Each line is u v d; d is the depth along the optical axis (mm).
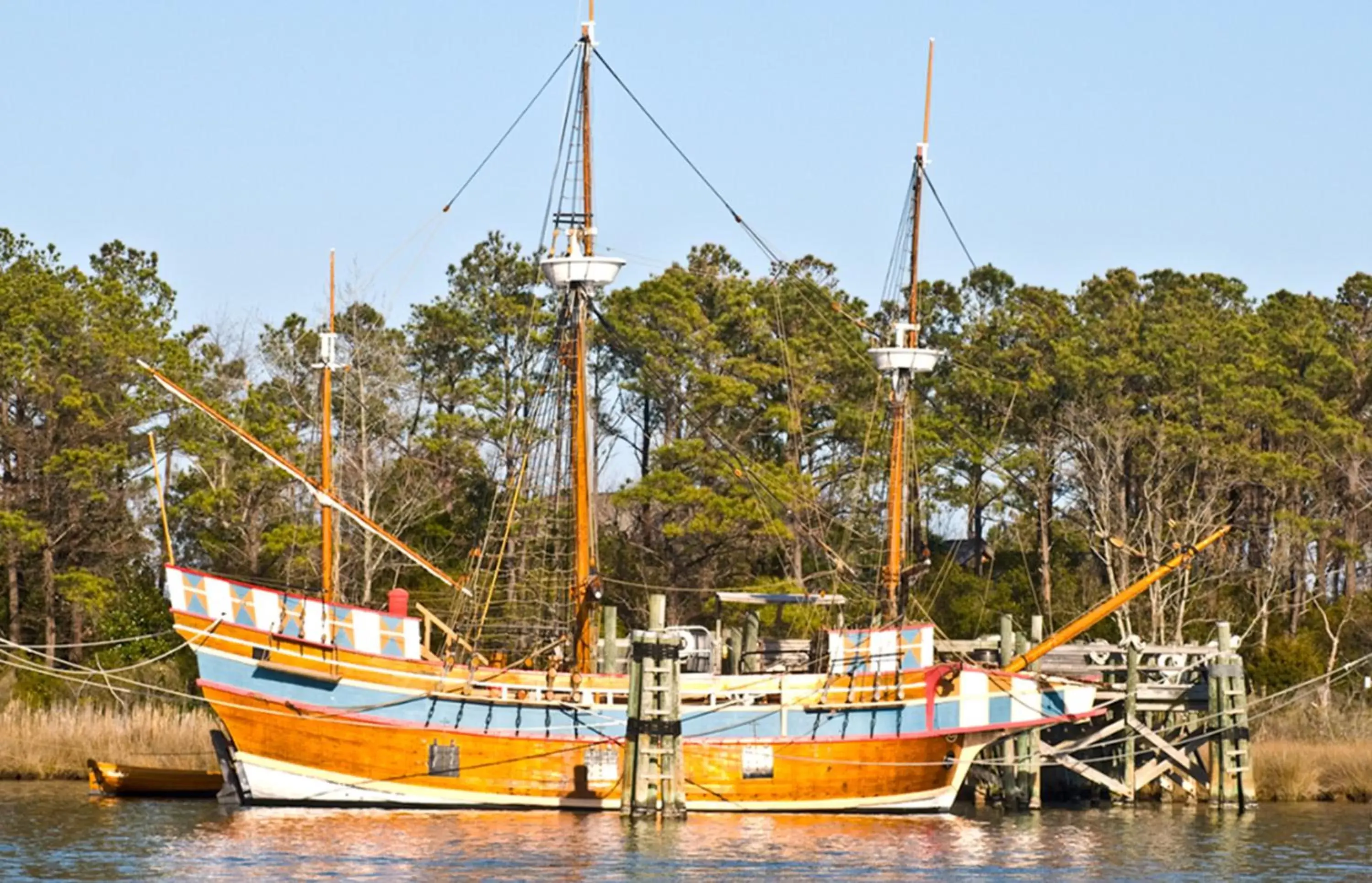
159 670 129625
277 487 140375
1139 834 89812
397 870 75375
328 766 90562
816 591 138625
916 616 143125
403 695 91062
